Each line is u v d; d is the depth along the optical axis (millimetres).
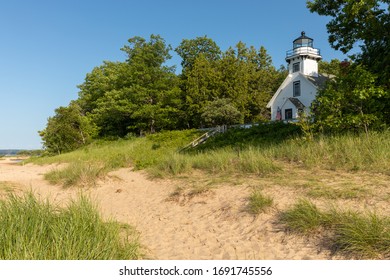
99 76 48844
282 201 6926
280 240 5434
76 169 12672
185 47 44562
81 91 52250
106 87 44438
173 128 37625
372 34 13820
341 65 17234
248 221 6453
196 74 37281
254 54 49250
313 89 31828
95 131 41000
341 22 15484
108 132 41875
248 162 10844
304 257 4699
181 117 37344
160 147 23891
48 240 4250
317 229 5270
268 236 5664
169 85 36562
